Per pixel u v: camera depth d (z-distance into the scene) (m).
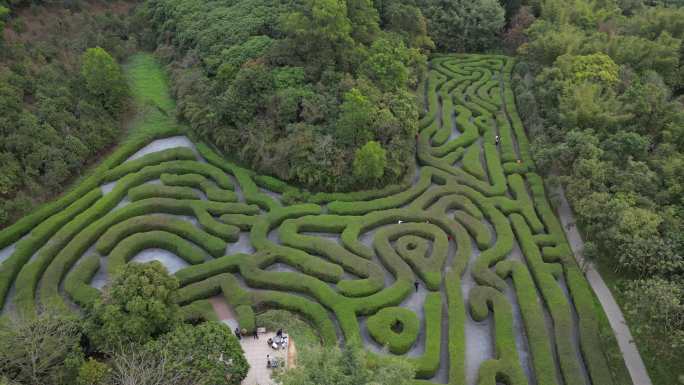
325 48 60.88
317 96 57.53
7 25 73.50
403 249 47.56
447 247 47.81
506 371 36.97
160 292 35.03
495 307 41.97
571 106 59.25
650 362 38.28
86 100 65.06
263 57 63.03
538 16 89.56
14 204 51.25
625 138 52.56
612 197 48.25
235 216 51.44
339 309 41.91
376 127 55.44
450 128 65.25
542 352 38.41
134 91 75.38
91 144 60.88
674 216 46.03
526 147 61.94
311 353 30.05
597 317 41.97
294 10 68.94
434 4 86.56
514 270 45.56
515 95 73.50
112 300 34.69
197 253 47.19
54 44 75.25
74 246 47.62
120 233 49.12
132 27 89.94
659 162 51.12
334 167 53.97
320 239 48.78
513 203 53.09
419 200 53.41
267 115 58.62
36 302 43.22
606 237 45.69
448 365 38.53
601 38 73.31
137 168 58.72
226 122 60.66
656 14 75.62
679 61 71.56
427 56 82.00
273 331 40.94
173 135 66.62
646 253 42.12
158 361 33.25
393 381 28.89
